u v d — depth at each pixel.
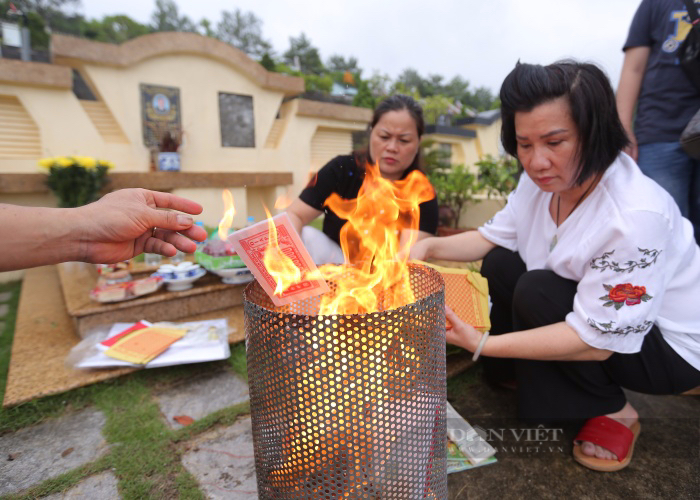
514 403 1.65
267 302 1.09
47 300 2.90
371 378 0.82
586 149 1.08
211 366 1.95
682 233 1.21
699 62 1.81
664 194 1.17
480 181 4.39
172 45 5.22
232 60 5.70
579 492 1.22
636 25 2.07
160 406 1.65
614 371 1.32
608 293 1.11
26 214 0.84
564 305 1.28
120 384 1.79
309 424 0.84
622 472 1.29
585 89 1.03
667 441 1.42
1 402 1.65
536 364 1.37
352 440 0.84
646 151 2.07
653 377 1.27
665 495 1.20
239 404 1.65
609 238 1.12
